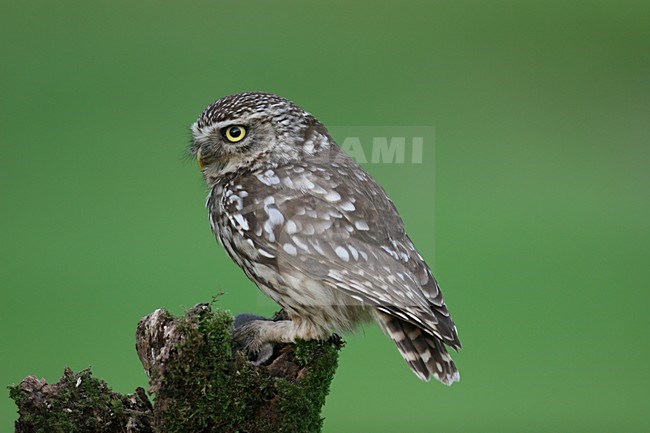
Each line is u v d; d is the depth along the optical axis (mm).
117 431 6008
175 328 5730
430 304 6516
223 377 5785
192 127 7426
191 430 5781
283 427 5887
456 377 6371
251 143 7039
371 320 6695
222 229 6953
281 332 6426
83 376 6039
